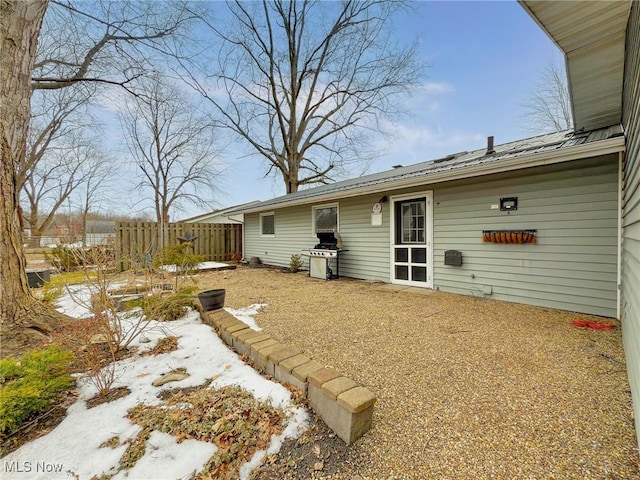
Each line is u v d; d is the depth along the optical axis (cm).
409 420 185
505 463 150
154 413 183
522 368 251
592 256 409
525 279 473
